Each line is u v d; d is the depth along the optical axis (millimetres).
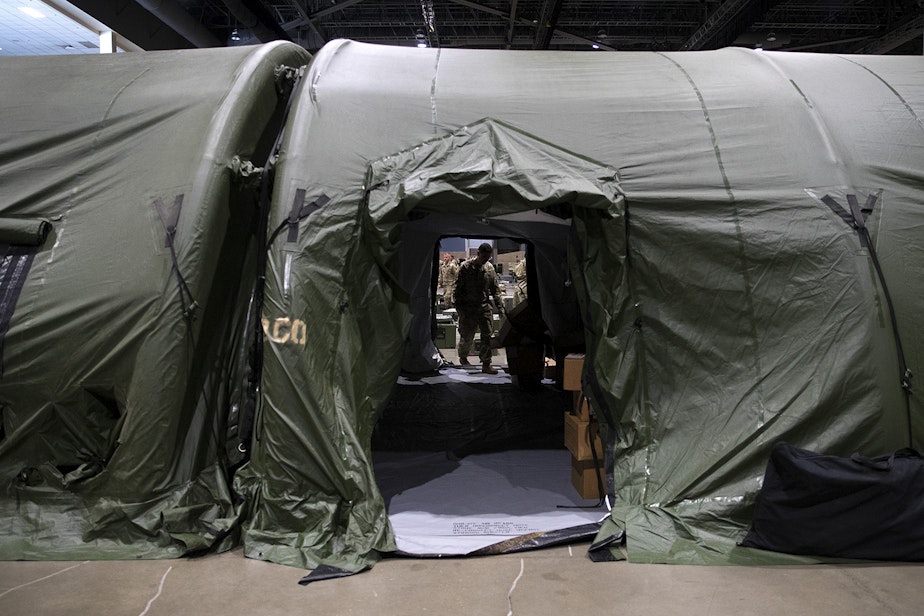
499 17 7371
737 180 2912
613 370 2842
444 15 7344
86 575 2330
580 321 5426
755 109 3111
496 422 4695
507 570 2379
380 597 2166
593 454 3033
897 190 2896
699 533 2555
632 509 2666
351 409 2754
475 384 6121
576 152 2980
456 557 2492
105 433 2775
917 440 2684
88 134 3053
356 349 2830
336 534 2592
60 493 2686
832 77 3322
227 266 3035
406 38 7945
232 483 2852
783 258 2805
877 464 2342
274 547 2543
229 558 2506
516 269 9773
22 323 2727
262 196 2998
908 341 2725
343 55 3443
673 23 7223
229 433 3033
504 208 2828
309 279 2754
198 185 2834
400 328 3020
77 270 2791
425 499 3125
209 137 2943
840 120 3082
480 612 2057
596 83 3314
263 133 3312
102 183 2963
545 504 3041
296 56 3689
